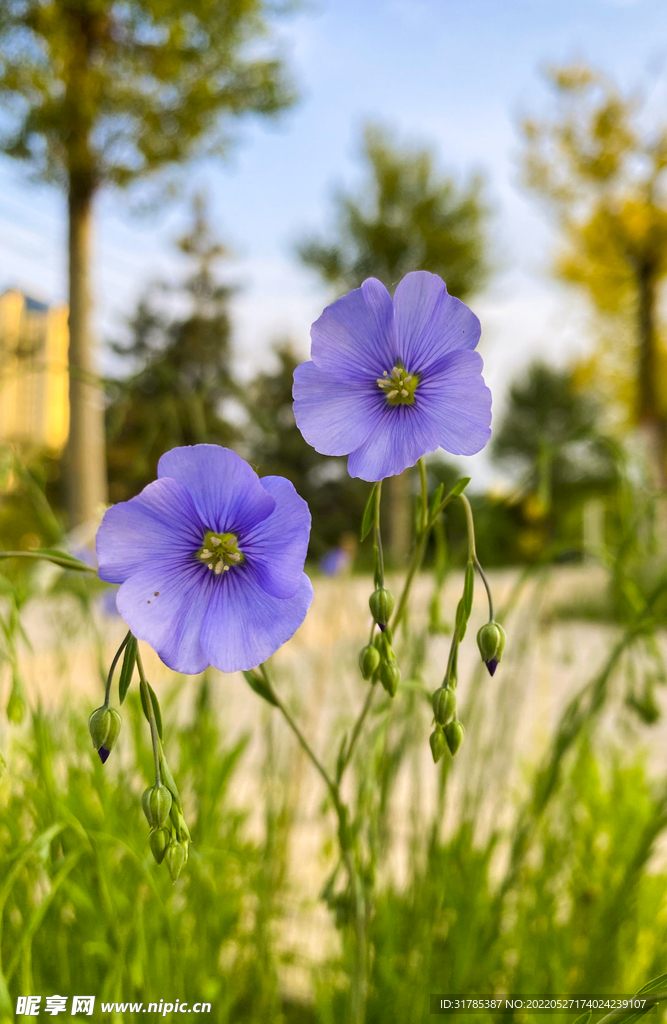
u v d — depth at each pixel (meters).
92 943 0.19
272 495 0.13
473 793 0.28
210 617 0.13
